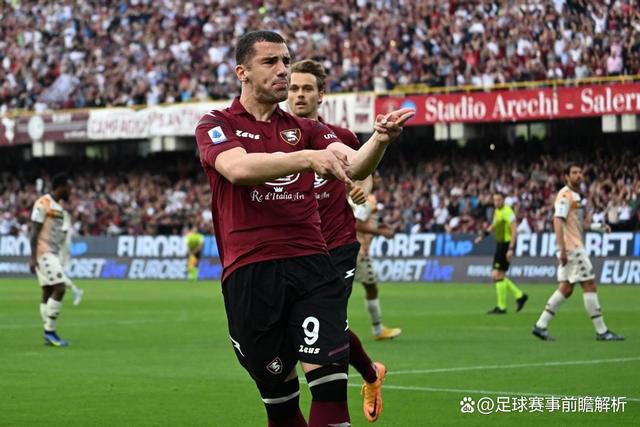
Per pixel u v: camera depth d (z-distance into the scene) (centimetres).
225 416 1755
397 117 1041
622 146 6750
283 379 1207
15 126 8375
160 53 8412
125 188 8519
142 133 7838
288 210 1170
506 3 7212
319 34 7838
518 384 2066
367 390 1606
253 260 1165
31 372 2347
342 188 1783
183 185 8281
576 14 6925
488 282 6419
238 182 1077
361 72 7531
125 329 3500
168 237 7612
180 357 2639
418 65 7350
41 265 2967
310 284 1166
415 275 6719
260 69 1176
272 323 1170
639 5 6712
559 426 1622
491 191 7062
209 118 1175
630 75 6544
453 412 1759
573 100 6419
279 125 1200
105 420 1720
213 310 4431
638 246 5962
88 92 8569
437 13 7444
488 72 7069
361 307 4550
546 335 2984
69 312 4316
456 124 6862
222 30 8281
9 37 9144
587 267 2939
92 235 8169
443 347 2803
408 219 7225
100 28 8806
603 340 2964
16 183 8962
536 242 6288
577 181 2964
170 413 1788
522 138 7069
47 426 1672
